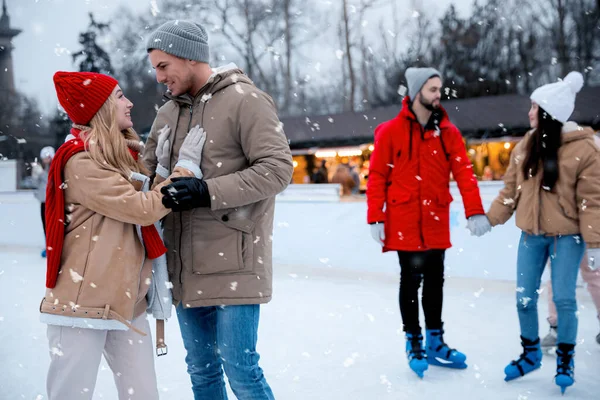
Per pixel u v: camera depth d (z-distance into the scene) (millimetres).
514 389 3002
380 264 7012
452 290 5992
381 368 3385
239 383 2012
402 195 3414
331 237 7461
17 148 19984
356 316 4867
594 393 2928
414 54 20891
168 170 2152
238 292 1965
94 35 17594
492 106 17922
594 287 3711
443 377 3221
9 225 11133
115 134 1946
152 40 2014
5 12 18547
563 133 2996
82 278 1811
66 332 1824
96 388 3006
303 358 3600
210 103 2043
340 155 19312
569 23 20719
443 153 3455
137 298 1954
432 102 3387
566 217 2967
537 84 21078
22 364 3416
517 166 3227
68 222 1872
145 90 19797
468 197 3416
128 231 1899
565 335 2957
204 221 1986
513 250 5961
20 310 5148
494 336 4156
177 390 2988
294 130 20141
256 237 2010
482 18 20859
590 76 20344
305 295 5891
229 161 2021
